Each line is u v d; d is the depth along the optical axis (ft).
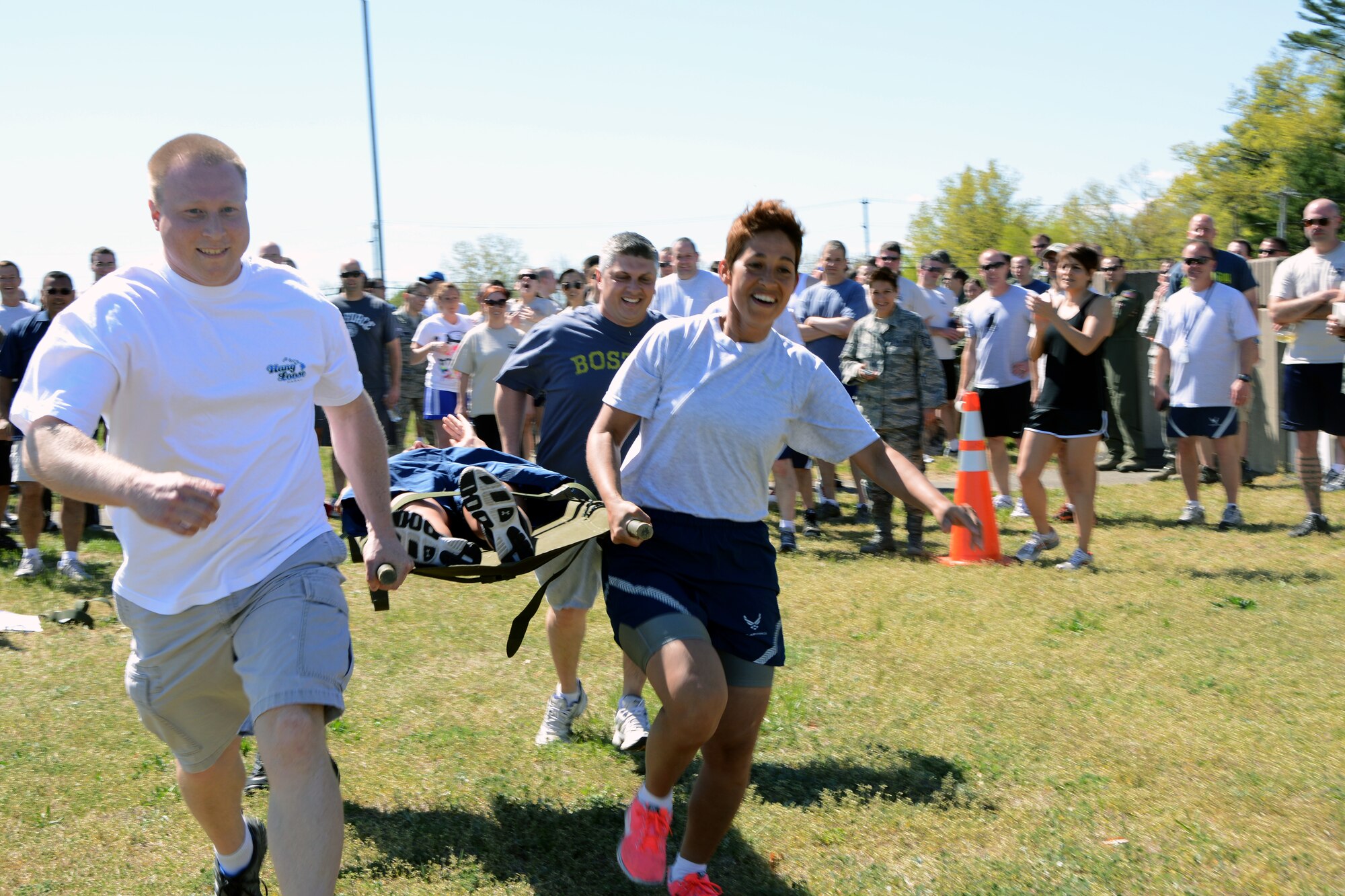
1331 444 35.60
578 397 13.70
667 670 9.37
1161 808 12.32
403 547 9.75
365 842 11.63
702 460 10.30
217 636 8.71
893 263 38.96
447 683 16.94
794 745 14.25
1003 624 19.86
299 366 8.87
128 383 8.28
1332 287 26.68
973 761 13.69
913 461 26.48
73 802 12.72
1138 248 146.00
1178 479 37.52
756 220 10.25
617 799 12.73
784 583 23.41
